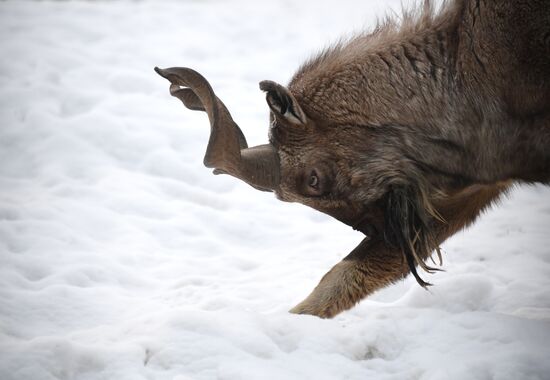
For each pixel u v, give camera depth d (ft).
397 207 55.88
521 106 56.54
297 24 164.76
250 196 97.86
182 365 49.75
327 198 56.29
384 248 58.70
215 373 48.96
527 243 80.43
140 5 172.14
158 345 51.34
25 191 94.02
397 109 56.44
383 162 55.93
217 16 166.30
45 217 85.66
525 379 47.73
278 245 85.66
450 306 64.23
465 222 61.82
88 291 68.54
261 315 55.26
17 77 125.29
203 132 112.37
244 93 127.95
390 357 52.49
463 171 57.88
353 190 56.13
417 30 58.49
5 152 103.71
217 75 135.13
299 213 93.76
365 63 57.06
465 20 57.21
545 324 54.75
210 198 96.27
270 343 52.11
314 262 78.69
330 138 55.72
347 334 53.52
